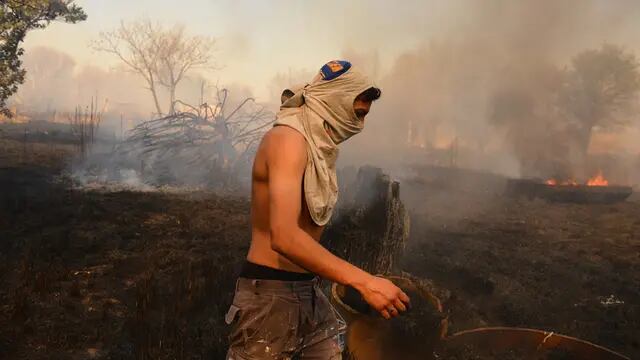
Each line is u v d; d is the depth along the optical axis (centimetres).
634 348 445
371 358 331
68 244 652
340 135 189
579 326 486
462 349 362
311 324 196
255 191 191
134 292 505
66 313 450
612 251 824
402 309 164
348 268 162
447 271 610
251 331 189
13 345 385
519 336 389
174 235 742
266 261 191
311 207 179
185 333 398
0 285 496
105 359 373
